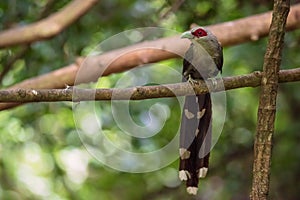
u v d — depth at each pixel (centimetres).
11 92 655
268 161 655
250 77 699
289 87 1373
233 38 1000
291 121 1454
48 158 1555
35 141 1435
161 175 1582
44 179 1595
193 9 1234
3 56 1227
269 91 668
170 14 1240
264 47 1224
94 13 1248
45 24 998
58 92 664
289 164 1459
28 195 1585
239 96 1446
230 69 1284
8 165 1552
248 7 1226
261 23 1004
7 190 1570
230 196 1504
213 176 1521
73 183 1606
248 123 1456
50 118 1392
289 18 1010
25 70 1215
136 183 1617
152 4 1284
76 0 1023
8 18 1192
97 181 1623
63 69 970
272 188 1483
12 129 1392
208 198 1570
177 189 1598
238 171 1489
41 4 1238
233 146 1487
